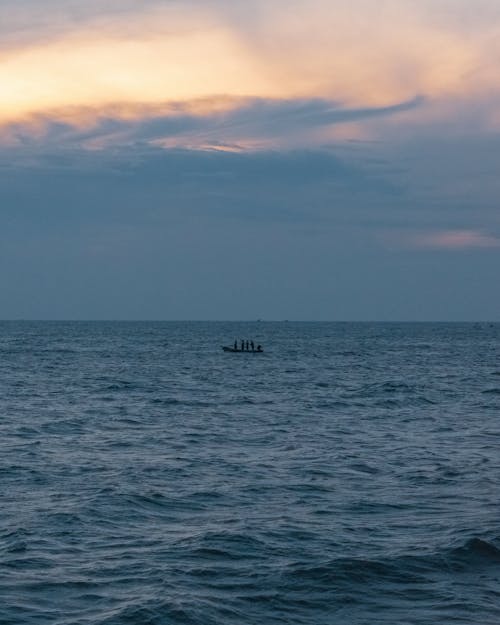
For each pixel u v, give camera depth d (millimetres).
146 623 13641
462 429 40500
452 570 16719
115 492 23750
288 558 17391
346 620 14062
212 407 51188
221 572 16469
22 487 24812
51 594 15117
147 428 40312
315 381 74562
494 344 185500
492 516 21234
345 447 34000
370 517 21266
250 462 29969
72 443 34750
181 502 22984
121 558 17391
